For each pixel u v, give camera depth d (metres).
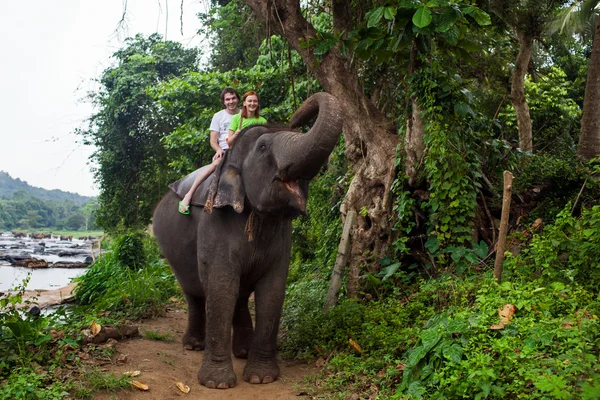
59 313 6.26
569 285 5.16
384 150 7.97
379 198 7.85
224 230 5.46
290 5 7.91
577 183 8.26
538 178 8.37
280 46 13.07
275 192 4.98
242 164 5.36
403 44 6.83
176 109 15.83
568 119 16.30
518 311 4.65
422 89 7.28
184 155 15.84
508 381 3.99
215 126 6.46
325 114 4.55
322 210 11.75
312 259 12.42
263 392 5.23
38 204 96.88
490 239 7.56
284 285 5.70
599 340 4.07
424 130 7.36
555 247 5.58
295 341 6.39
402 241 7.31
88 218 87.50
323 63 7.96
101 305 8.45
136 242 11.84
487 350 4.30
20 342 5.25
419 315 5.94
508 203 5.29
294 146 4.70
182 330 7.66
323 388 5.11
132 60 23.61
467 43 7.35
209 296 5.46
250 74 14.02
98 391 4.83
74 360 5.37
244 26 10.93
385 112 9.49
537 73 17.33
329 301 7.25
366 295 7.30
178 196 6.36
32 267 23.48
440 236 7.00
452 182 7.00
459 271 6.66
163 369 5.56
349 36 7.11
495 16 11.59
